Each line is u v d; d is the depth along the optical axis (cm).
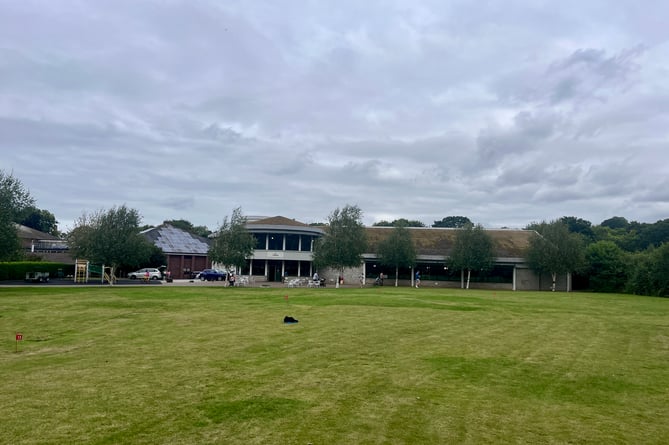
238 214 5144
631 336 2044
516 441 822
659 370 1402
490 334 1958
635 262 6344
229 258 4991
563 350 1669
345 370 1264
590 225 11025
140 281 5597
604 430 891
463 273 6600
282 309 2580
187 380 1120
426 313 2544
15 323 1997
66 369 1217
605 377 1300
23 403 928
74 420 839
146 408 912
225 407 930
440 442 803
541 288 6700
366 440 794
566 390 1160
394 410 954
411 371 1280
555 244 6456
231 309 2553
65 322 2028
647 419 962
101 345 1552
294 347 1553
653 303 4088
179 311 2433
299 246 6750
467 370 1318
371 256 6644
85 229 5144
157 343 1591
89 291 3544
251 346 1555
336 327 1986
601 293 6075
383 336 1805
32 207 3803
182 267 7425
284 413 909
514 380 1234
